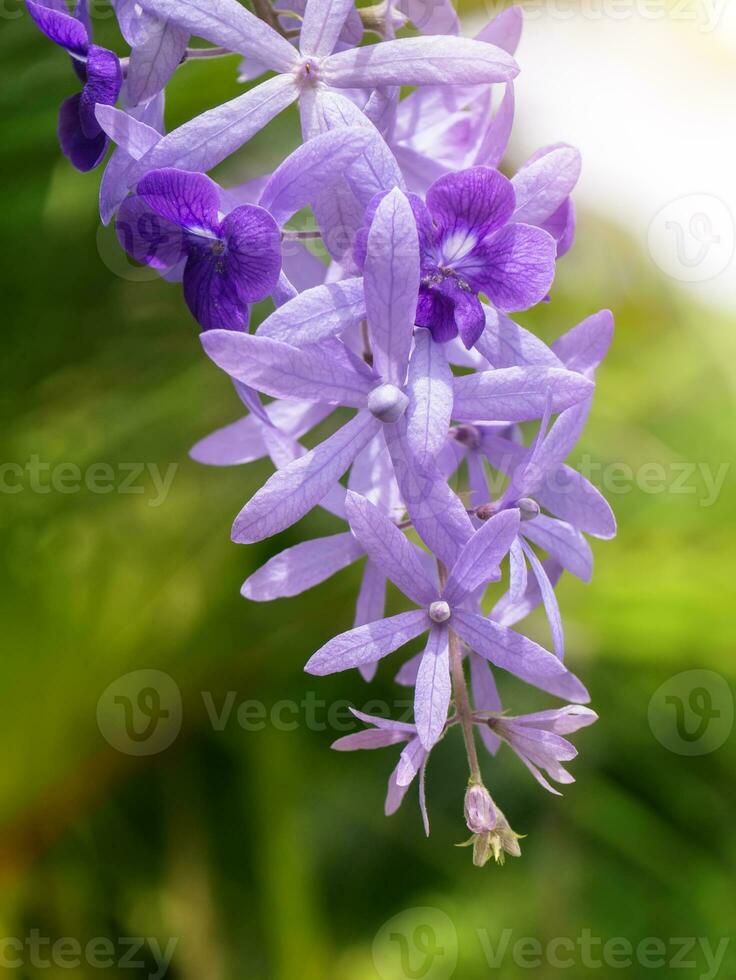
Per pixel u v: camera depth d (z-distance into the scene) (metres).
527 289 0.22
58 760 0.30
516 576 0.22
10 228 0.30
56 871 0.32
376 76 0.22
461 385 0.22
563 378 0.22
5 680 0.29
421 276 0.22
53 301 0.30
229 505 0.31
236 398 0.32
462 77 0.22
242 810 0.34
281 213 0.22
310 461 0.22
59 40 0.23
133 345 0.31
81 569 0.30
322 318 0.22
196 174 0.21
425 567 0.23
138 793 0.33
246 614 0.31
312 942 0.32
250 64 0.24
